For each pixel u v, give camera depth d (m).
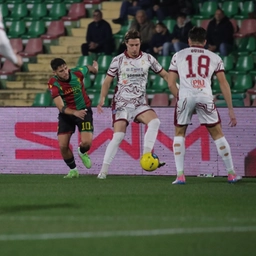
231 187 34.22
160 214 24.77
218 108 41.38
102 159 43.00
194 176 41.66
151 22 59.38
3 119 44.38
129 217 24.06
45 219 23.66
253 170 41.09
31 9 68.62
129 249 18.92
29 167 44.09
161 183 36.38
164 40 59.16
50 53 64.50
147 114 37.62
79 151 39.69
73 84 37.94
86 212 25.28
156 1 63.19
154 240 20.11
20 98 59.91
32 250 18.77
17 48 65.50
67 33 65.88
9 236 20.66
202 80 34.50
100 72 59.56
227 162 36.12
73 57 62.69
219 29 58.50
